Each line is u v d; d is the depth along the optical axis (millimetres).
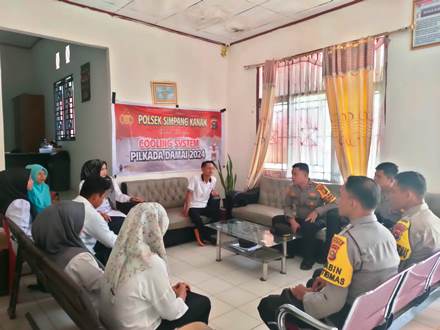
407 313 1908
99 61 5031
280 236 3291
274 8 4055
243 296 2789
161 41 4711
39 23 3664
